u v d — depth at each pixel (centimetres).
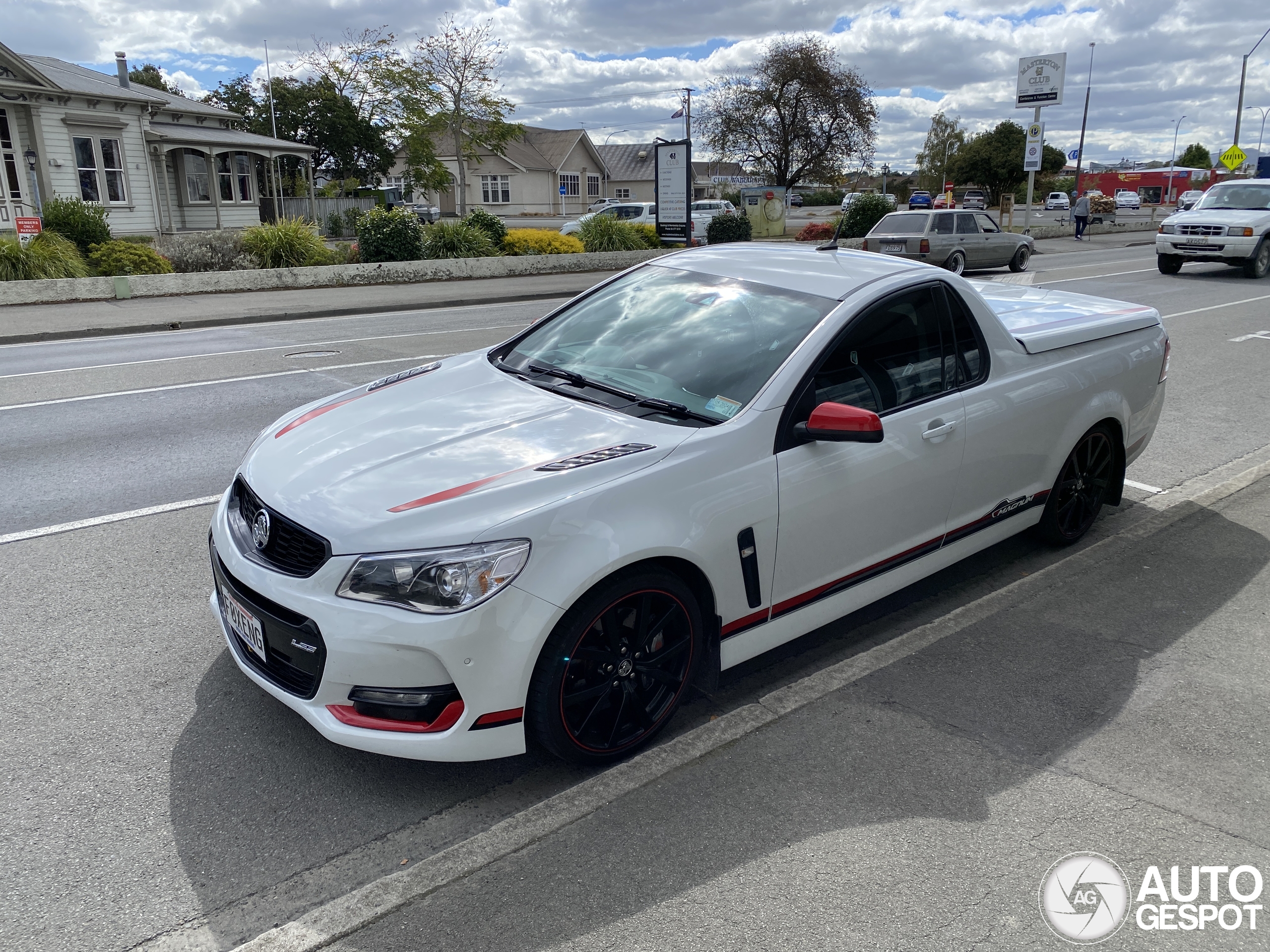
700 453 310
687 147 2617
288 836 275
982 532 428
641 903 242
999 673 362
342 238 3403
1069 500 483
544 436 319
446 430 329
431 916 238
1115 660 373
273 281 1903
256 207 3362
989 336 416
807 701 340
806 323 358
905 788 291
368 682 267
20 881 254
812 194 7494
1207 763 305
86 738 321
